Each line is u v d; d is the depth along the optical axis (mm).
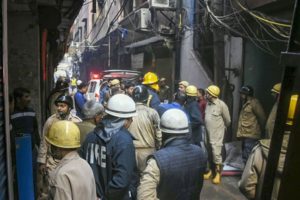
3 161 2994
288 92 1526
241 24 8289
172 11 13727
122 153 3053
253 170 3021
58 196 2477
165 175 2773
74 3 9352
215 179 7184
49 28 8758
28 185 4477
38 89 7691
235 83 10211
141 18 14875
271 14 7773
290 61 1450
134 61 21047
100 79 18234
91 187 2617
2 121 3020
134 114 3266
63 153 2619
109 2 28188
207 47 12391
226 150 8234
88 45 33750
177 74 13859
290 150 1420
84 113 4059
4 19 3080
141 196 2748
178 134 2918
